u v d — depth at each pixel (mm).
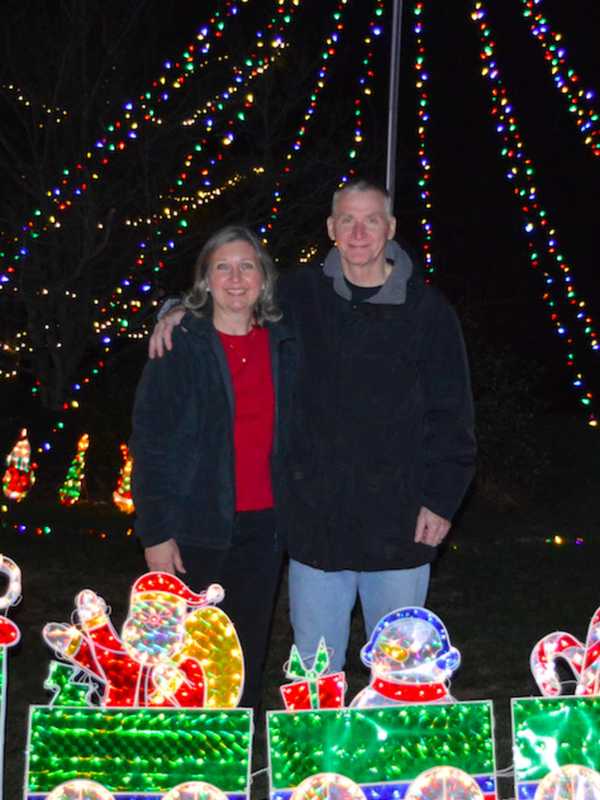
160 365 3645
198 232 13461
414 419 3750
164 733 3240
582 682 3461
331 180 13609
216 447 3650
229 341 3680
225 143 12109
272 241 13594
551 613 6770
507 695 5328
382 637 3371
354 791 3268
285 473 3764
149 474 3645
